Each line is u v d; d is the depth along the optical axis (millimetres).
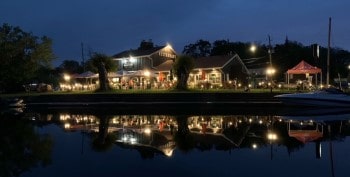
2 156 13641
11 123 25297
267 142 16125
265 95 37438
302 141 16266
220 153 13742
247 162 12266
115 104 40844
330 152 13781
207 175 10688
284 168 11383
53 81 67875
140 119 26875
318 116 27406
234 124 22859
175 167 11688
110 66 47375
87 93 42719
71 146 15648
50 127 22719
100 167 11820
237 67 56375
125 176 10695
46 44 52875
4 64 48938
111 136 18500
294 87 43906
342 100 32656
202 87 47656
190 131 19969
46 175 10938
